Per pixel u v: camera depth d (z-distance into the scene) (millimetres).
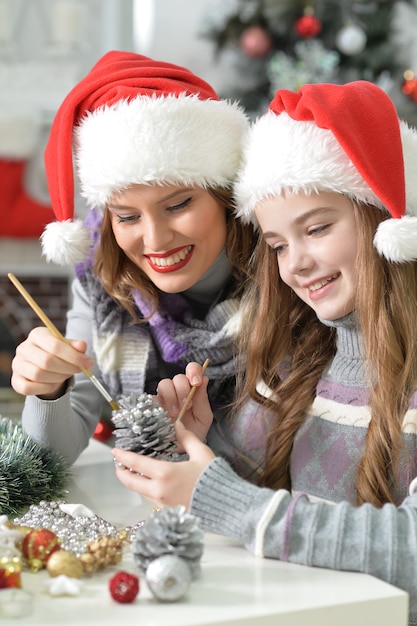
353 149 974
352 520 827
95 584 774
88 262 1342
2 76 3426
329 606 720
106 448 1394
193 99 1119
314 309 1087
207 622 685
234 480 882
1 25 3477
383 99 1042
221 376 1257
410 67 3270
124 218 1146
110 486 1158
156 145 1081
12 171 3340
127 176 1084
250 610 708
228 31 3238
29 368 1077
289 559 828
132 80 1141
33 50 3635
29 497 1039
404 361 1062
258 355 1193
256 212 1087
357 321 1090
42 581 777
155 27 3910
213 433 1244
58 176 1177
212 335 1254
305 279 1062
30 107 3422
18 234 3344
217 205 1166
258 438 1207
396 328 1063
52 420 1166
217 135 1122
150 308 1271
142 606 719
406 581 798
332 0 3143
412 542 809
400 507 863
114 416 958
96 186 1122
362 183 1014
